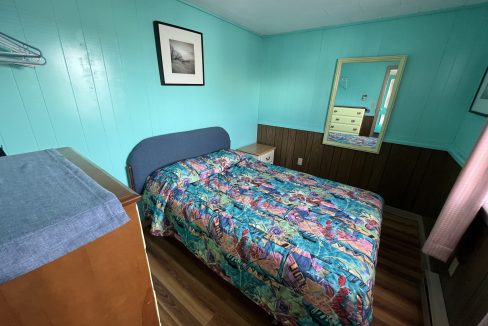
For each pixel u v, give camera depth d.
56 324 0.49
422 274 1.72
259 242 1.25
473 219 1.26
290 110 3.12
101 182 0.62
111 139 1.69
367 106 2.50
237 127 3.08
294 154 3.27
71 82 1.39
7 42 1.07
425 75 2.13
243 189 1.87
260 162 2.60
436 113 2.16
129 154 1.84
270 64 3.10
